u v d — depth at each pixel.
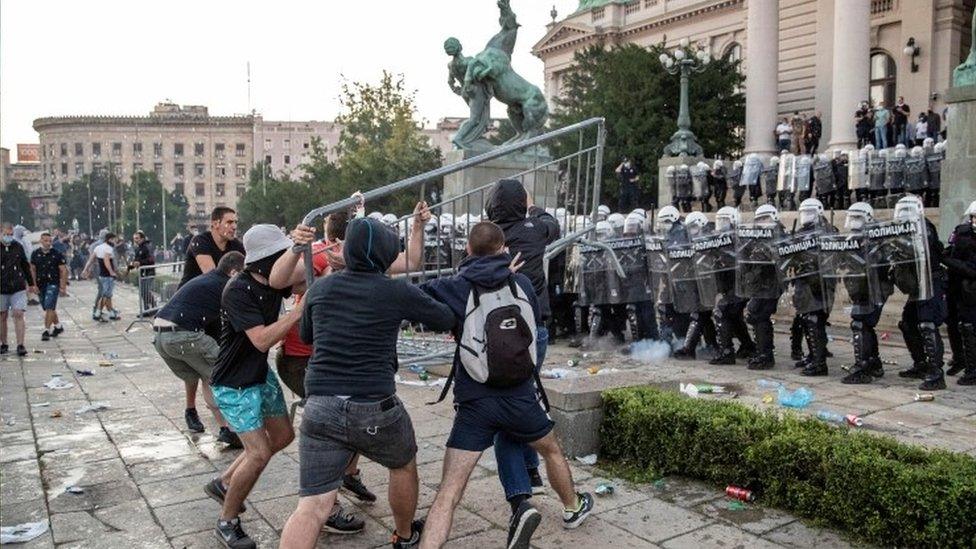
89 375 9.22
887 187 14.76
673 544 3.94
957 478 3.62
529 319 3.77
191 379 6.06
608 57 31.86
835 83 21.92
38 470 5.45
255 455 3.99
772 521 4.21
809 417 4.89
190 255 6.69
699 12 39.12
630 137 27.59
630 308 9.59
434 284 3.78
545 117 13.47
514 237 5.00
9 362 10.34
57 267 13.08
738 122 29.12
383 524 4.32
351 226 3.45
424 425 6.30
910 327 7.89
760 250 8.20
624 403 5.16
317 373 3.38
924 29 27.70
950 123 11.70
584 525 4.20
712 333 9.30
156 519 4.50
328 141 110.31
